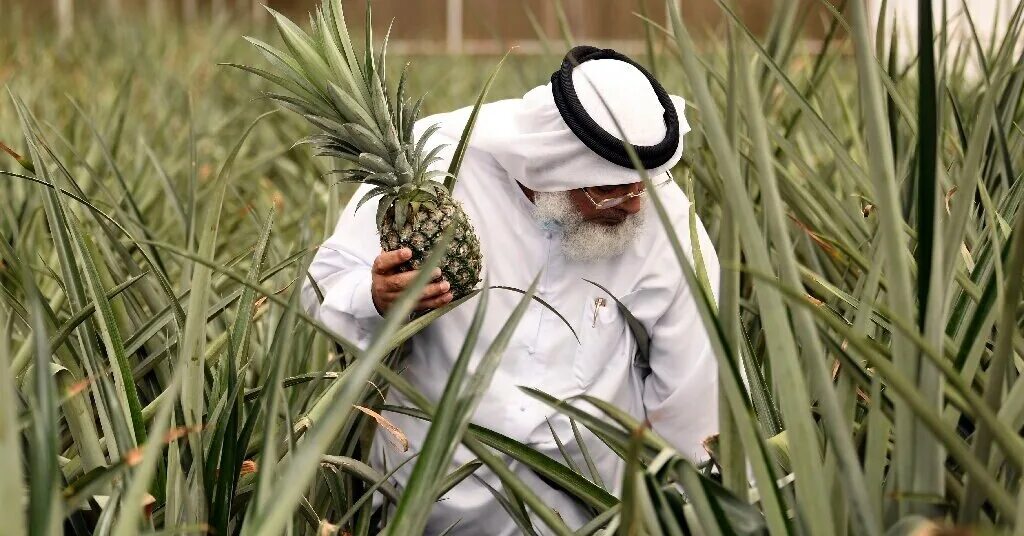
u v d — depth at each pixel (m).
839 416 1.45
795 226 3.20
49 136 4.97
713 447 1.97
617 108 2.54
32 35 9.72
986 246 1.97
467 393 1.62
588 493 2.04
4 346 1.25
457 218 2.41
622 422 1.67
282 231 4.52
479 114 2.82
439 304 2.46
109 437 2.00
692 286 1.46
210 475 1.94
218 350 2.36
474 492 2.81
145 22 12.50
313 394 2.62
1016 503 1.55
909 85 4.09
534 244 2.76
